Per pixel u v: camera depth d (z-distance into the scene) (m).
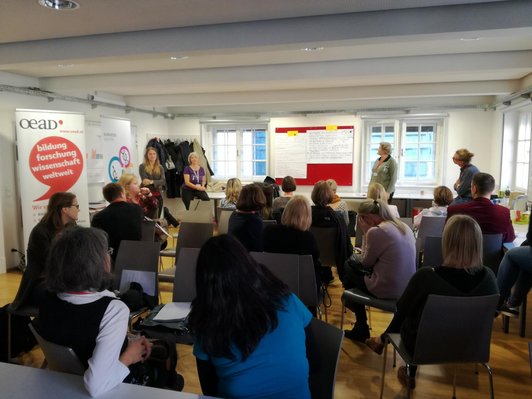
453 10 2.88
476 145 6.92
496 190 6.47
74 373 1.40
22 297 2.65
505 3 2.80
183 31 3.31
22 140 4.85
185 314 2.12
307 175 7.69
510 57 4.23
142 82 5.21
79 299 1.42
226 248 1.19
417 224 4.27
